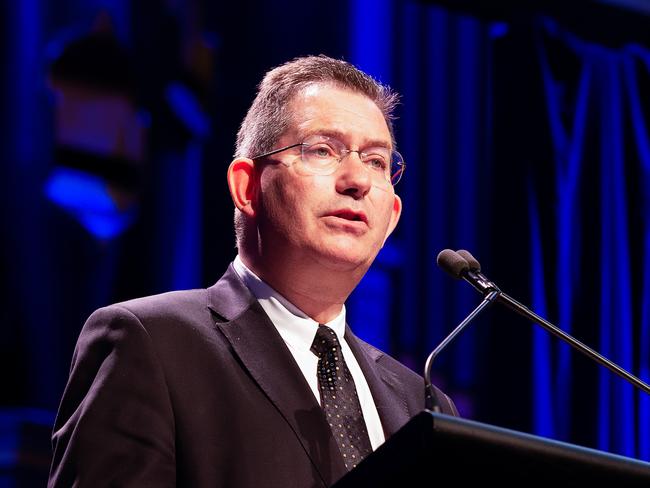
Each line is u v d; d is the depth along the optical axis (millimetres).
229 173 6465
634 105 18172
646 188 18062
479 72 19062
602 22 17953
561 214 17328
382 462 3881
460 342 18312
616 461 4188
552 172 17297
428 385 4773
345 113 6242
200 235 16641
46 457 14797
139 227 15992
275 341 5867
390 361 6879
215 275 16703
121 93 15773
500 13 17281
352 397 5984
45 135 15242
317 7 17984
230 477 5223
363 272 6184
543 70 17422
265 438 5367
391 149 6465
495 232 17234
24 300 15102
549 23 17547
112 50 15727
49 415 15078
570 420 16875
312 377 5977
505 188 17250
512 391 16750
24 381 15062
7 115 15078
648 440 17281
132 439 5129
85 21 15617
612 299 17594
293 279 6113
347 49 18203
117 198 15758
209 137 16828
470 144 18844
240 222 6500
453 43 19047
